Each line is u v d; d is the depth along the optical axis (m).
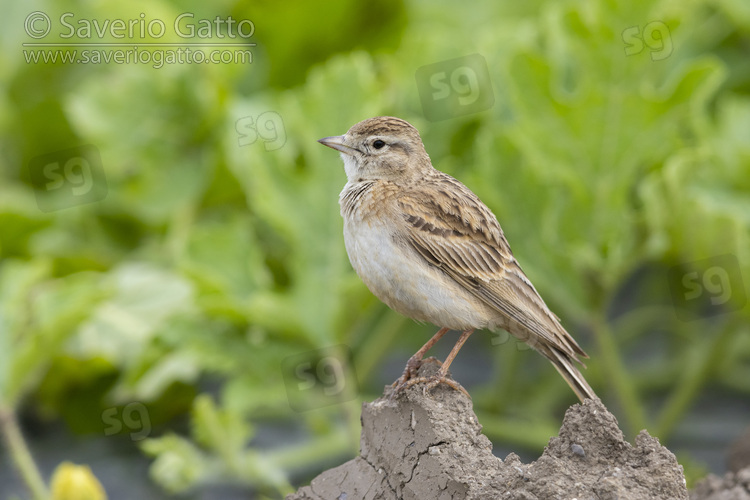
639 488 6.86
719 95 16.52
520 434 13.66
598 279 12.96
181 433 13.66
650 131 13.03
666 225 13.11
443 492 7.28
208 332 12.94
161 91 15.33
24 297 13.17
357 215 9.16
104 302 13.60
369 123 9.59
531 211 13.15
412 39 15.31
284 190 13.01
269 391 12.80
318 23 16.44
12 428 11.86
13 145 16.66
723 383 14.84
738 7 15.63
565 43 13.20
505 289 9.09
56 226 15.38
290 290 13.80
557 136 13.13
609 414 7.18
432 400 7.82
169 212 15.09
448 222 9.10
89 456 13.31
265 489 12.01
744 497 8.14
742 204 13.88
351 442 12.70
